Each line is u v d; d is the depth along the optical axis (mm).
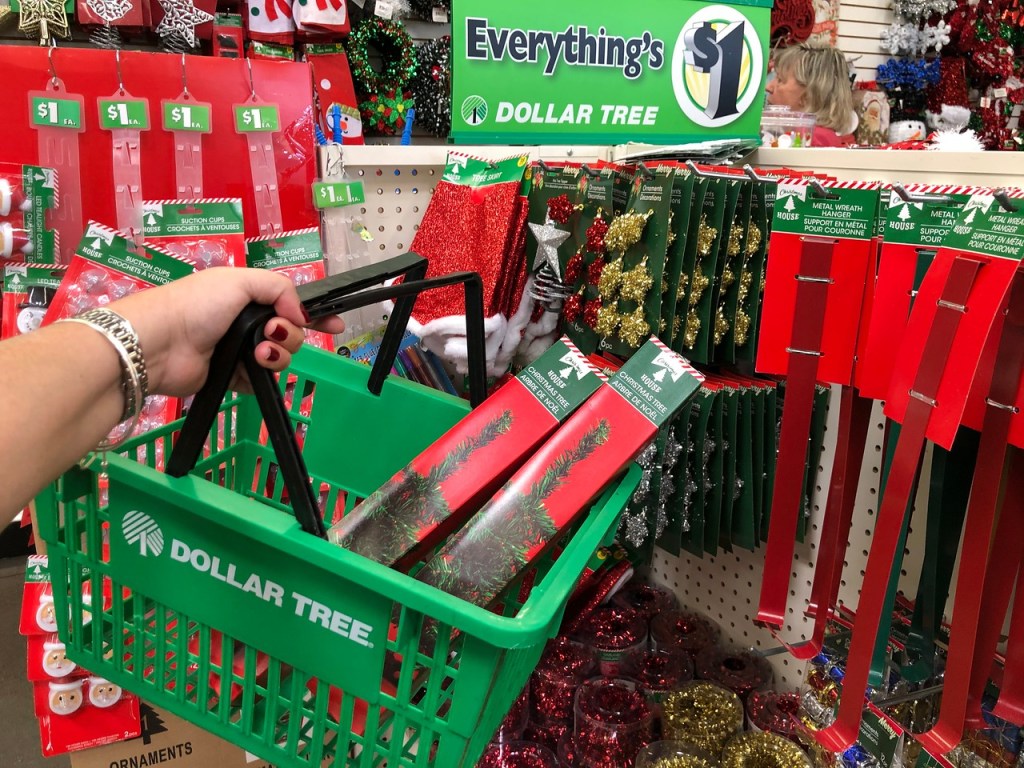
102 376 531
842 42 3668
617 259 1184
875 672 860
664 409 720
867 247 817
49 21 1505
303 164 1360
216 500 615
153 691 729
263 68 1308
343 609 604
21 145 1170
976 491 720
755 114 1978
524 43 1669
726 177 1080
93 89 1193
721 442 1145
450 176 1421
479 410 803
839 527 904
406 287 727
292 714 660
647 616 1613
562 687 1447
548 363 802
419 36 2543
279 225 1347
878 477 1123
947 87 3771
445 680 759
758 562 1440
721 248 1103
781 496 896
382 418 974
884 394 803
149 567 675
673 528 1198
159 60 1229
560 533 724
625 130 1837
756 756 1211
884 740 963
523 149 1609
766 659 1440
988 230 663
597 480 709
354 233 1439
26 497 469
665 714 1354
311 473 1026
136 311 576
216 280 626
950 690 749
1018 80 3953
